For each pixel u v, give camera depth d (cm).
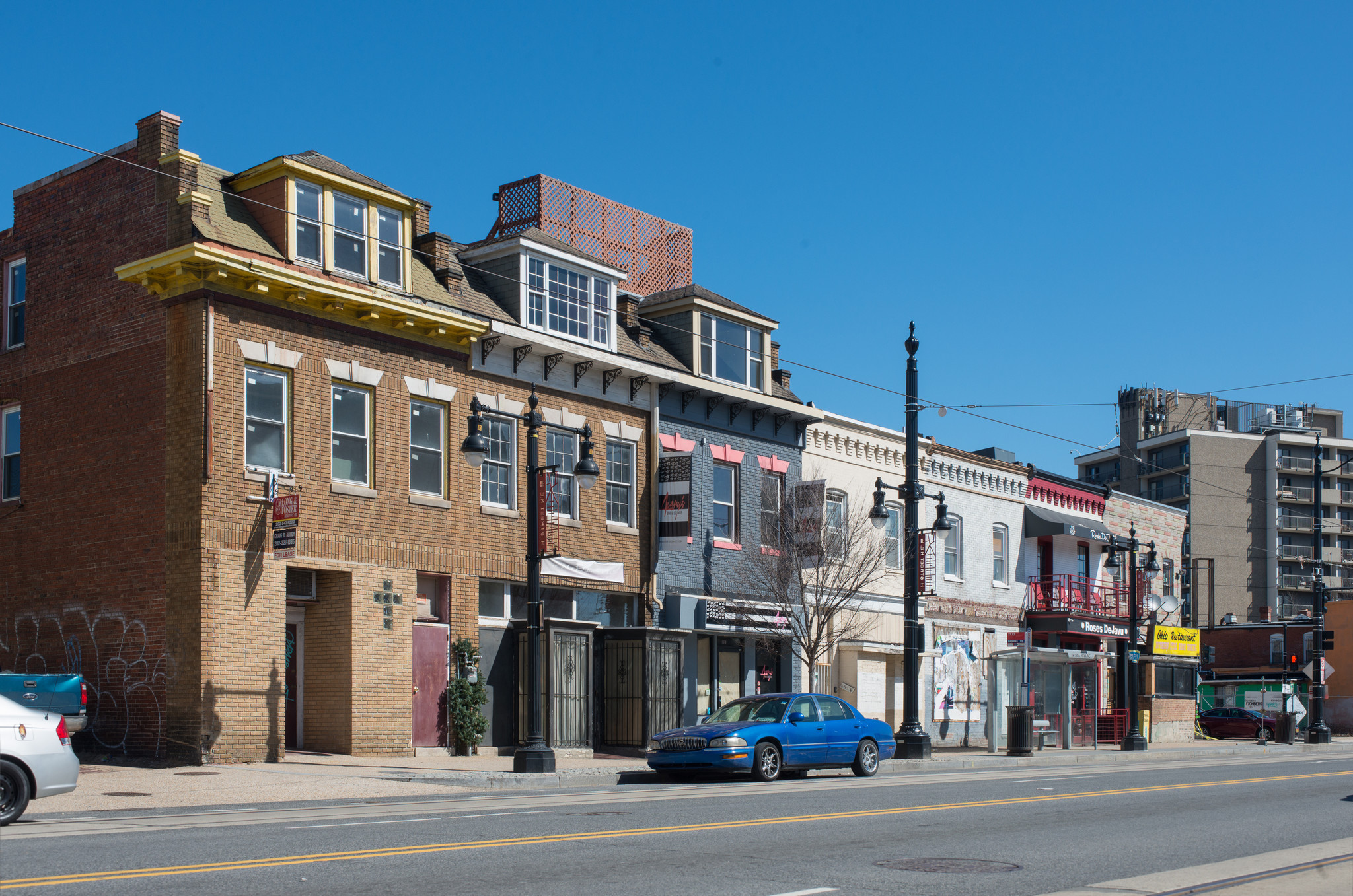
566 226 3200
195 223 2183
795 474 3281
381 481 2381
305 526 2247
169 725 2109
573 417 2766
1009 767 2677
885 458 3584
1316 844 1240
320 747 2314
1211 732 5153
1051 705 3991
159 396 2203
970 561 3856
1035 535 4084
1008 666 3803
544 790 1855
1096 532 4219
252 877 930
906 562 2842
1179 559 4881
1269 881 986
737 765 2011
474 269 2727
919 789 1867
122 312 2286
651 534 2900
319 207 2344
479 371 2592
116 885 887
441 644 2467
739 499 3130
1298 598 9425
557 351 2688
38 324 2448
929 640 3631
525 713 2561
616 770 2109
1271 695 5572
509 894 876
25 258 2512
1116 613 4356
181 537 2131
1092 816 1477
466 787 1848
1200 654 6172
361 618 2314
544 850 1098
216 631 2105
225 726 2100
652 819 1361
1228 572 9250
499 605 2603
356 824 1298
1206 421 10025
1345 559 9512
